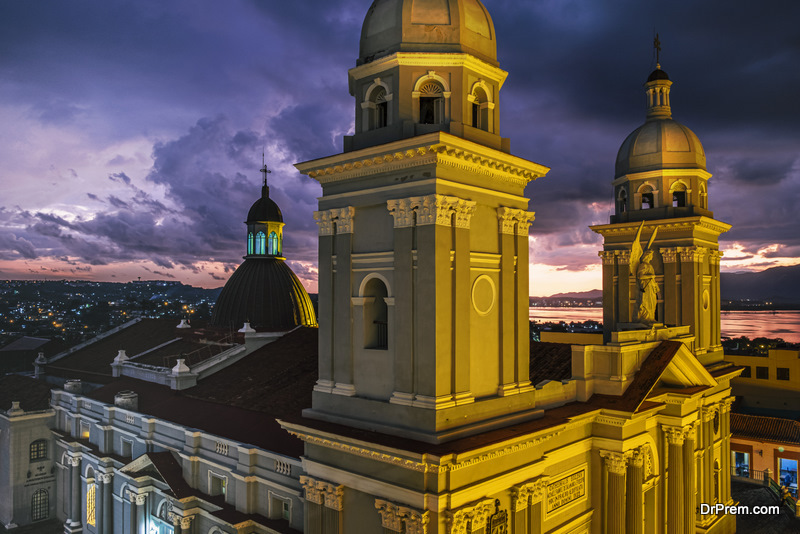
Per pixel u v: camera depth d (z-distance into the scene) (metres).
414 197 19.05
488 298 21.34
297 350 45.06
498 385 21.69
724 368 41.47
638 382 29.09
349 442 19.38
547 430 21.48
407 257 19.28
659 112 42.16
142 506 40.78
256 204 58.31
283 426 22.31
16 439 53.91
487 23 21.88
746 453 59.47
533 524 21.98
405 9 20.69
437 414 18.31
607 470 27.39
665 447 32.69
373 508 19.52
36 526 53.97
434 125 20.11
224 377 44.12
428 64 20.25
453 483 18.27
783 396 68.75
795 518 45.34
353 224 21.45
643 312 33.22
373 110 21.78
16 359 94.12
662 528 32.38
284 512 30.75
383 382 20.25
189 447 35.88
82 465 49.34
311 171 22.47
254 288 55.47
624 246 41.25
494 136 21.69
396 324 19.69
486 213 21.45
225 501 33.41
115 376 53.47
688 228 38.56
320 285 22.55
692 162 39.84
